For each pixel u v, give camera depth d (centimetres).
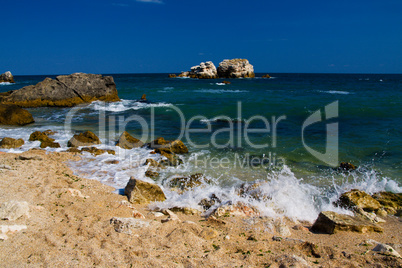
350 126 1742
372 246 534
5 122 1756
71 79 2553
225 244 527
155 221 599
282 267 435
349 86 5469
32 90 2417
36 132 1373
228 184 897
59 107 2444
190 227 579
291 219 696
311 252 499
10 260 421
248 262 454
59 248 464
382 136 1476
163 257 457
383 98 3141
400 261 445
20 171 869
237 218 663
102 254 453
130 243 500
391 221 696
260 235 570
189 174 978
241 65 8338
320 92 4022
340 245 548
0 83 6012
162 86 5009
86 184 840
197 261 449
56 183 793
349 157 1159
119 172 979
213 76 8044
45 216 584
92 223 569
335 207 752
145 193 766
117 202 708
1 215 535
